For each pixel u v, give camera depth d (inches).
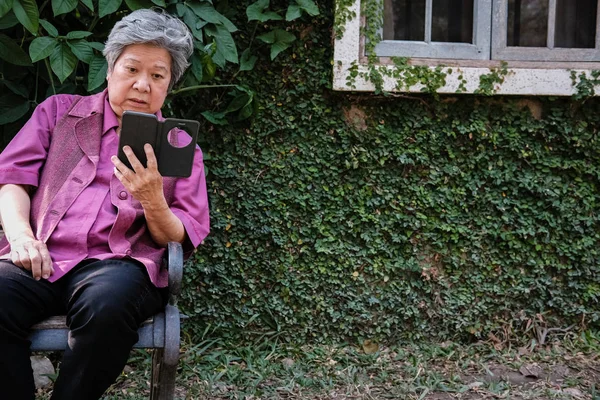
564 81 139.6
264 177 139.0
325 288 141.3
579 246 144.0
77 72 130.3
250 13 131.8
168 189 87.4
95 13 121.5
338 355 135.9
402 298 142.6
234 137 138.1
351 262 140.8
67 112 87.7
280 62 137.7
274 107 138.3
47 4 124.5
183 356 130.7
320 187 139.9
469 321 143.5
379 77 136.4
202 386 119.3
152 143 77.2
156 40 83.8
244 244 139.7
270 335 140.5
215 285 139.2
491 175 141.8
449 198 141.5
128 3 117.4
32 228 84.1
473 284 143.9
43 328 75.7
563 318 145.9
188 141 90.7
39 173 86.9
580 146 142.5
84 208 83.2
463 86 137.9
